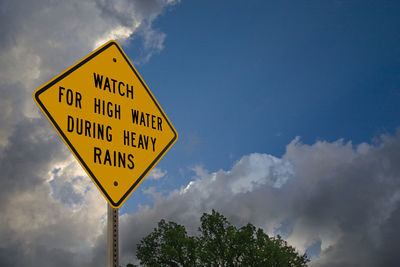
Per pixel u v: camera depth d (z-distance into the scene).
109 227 3.00
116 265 2.90
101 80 3.37
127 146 3.36
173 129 3.81
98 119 3.24
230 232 24.00
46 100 2.98
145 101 3.65
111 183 3.15
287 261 23.31
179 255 24.88
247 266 23.12
